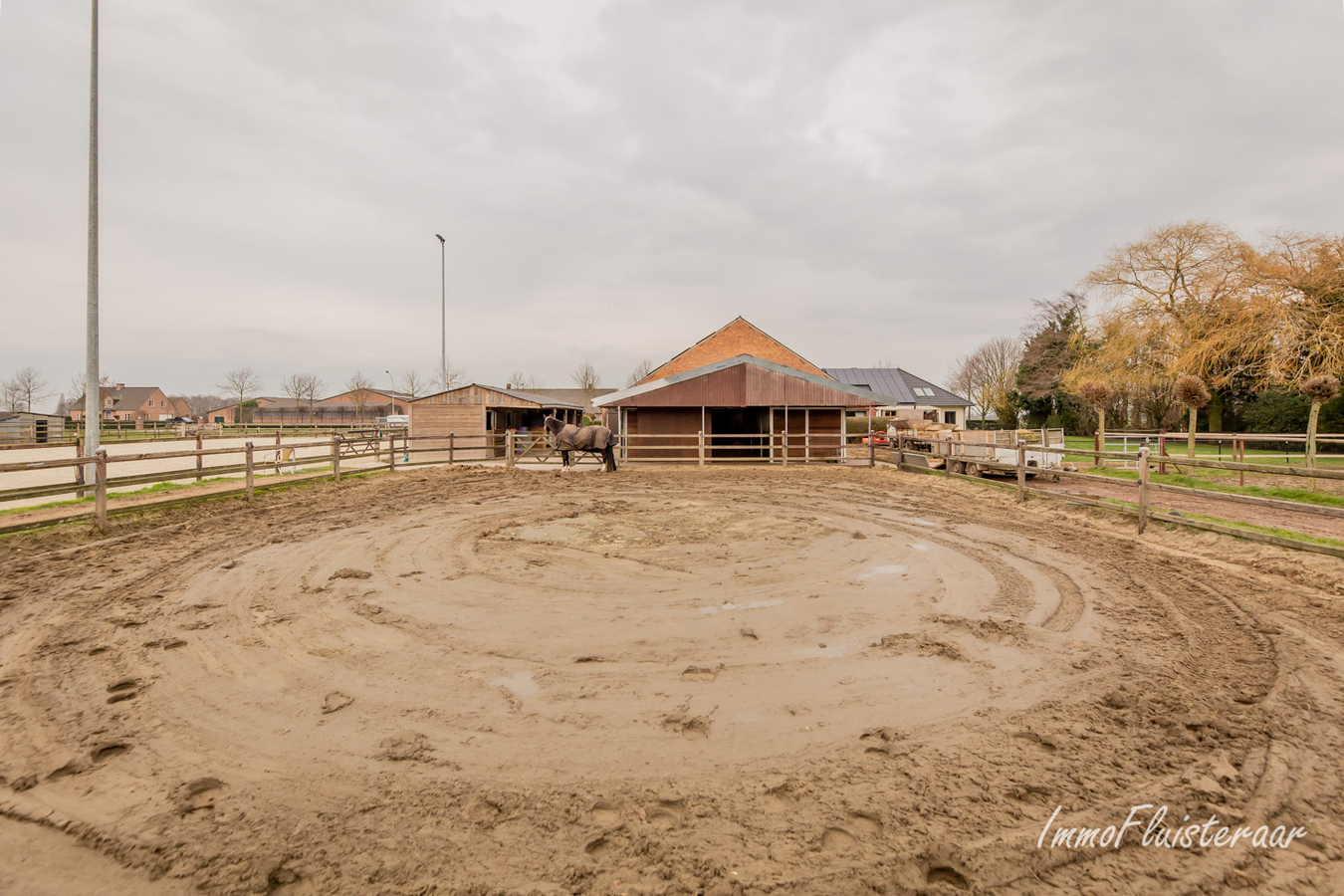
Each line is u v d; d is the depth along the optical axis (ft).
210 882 7.70
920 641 15.64
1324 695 12.60
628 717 11.89
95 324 43.55
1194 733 11.20
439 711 12.14
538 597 19.31
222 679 13.48
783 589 20.15
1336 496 37.86
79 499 34.22
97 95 43.11
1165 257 71.87
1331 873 7.87
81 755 10.48
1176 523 27.61
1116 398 121.49
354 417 244.01
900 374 183.83
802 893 7.54
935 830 8.63
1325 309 61.21
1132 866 8.00
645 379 98.99
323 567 22.76
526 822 8.84
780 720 11.76
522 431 95.40
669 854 8.20
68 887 7.65
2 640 15.48
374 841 8.45
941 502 39.58
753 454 75.31
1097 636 15.98
